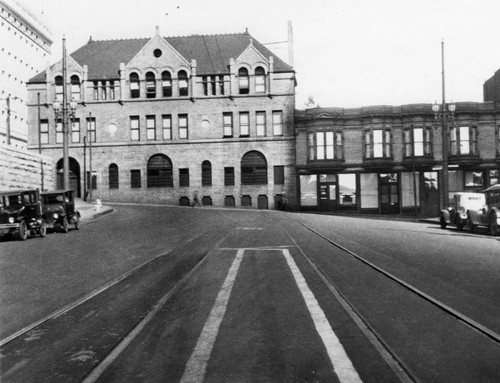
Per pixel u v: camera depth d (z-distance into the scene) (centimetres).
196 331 709
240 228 2756
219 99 5719
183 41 6247
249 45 5759
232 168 5681
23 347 664
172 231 2595
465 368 540
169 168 5741
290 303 876
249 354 602
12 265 1472
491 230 2341
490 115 5212
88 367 575
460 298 899
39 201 2438
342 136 5353
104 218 3628
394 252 1611
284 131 5625
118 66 5962
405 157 5225
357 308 830
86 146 5753
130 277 1207
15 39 6981
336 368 544
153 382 519
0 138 6469
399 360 566
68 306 902
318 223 3238
